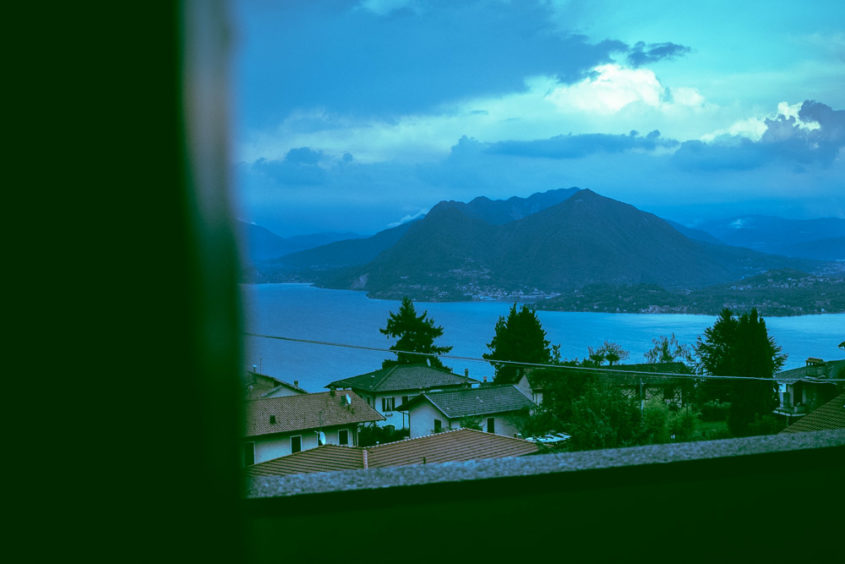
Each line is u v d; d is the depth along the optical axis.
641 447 2.18
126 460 0.61
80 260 0.59
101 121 0.59
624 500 1.90
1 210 0.58
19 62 0.58
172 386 0.62
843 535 1.78
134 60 0.60
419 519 1.72
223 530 0.65
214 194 0.66
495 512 1.79
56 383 0.59
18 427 0.59
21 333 0.58
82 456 0.60
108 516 0.61
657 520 1.80
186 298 0.62
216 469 0.65
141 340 0.61
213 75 0.66
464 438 20.17
